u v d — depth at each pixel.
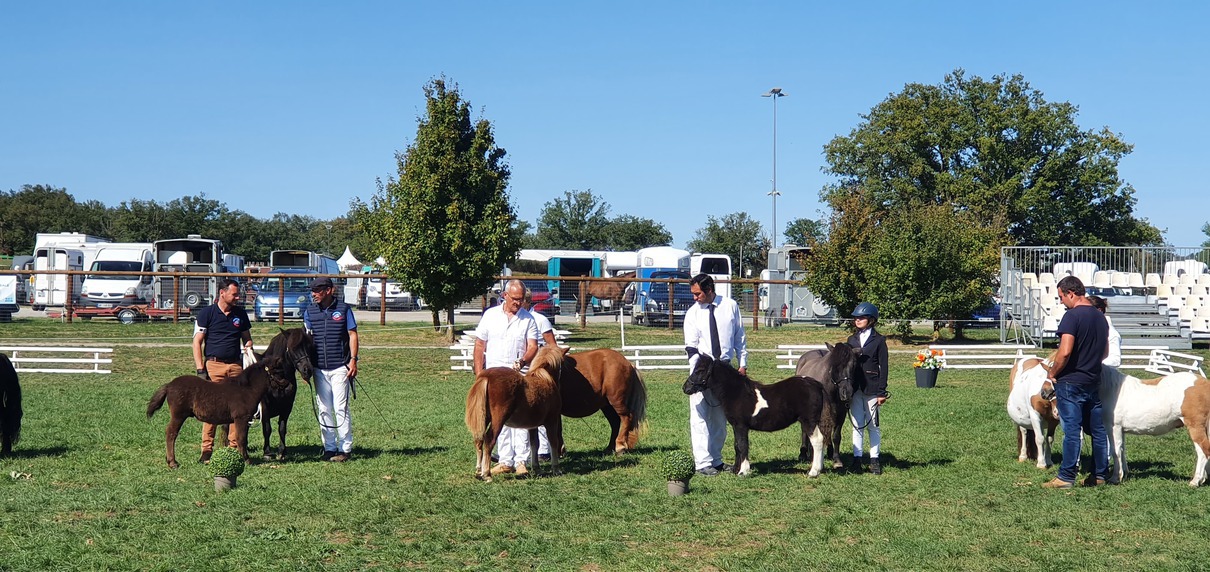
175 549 6.98
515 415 9.33
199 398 9.99
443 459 10.66
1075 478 9.16
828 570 6.61
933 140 52.25
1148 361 22.67
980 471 9.99
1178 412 9.08
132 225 77.50
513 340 10.16
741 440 9.52
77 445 11.47
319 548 7.03
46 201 93.06
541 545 7.16
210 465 8.86
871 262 27.05
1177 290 28.47
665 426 13.35
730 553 7.02
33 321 32.53
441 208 25.58
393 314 39.09
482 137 25.77
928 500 8.63
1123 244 55.00
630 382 11.20
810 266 28.55
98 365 21.08
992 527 7.66
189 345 24.61
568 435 12.39
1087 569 6.58
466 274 25.55
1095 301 10.18
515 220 27.11
